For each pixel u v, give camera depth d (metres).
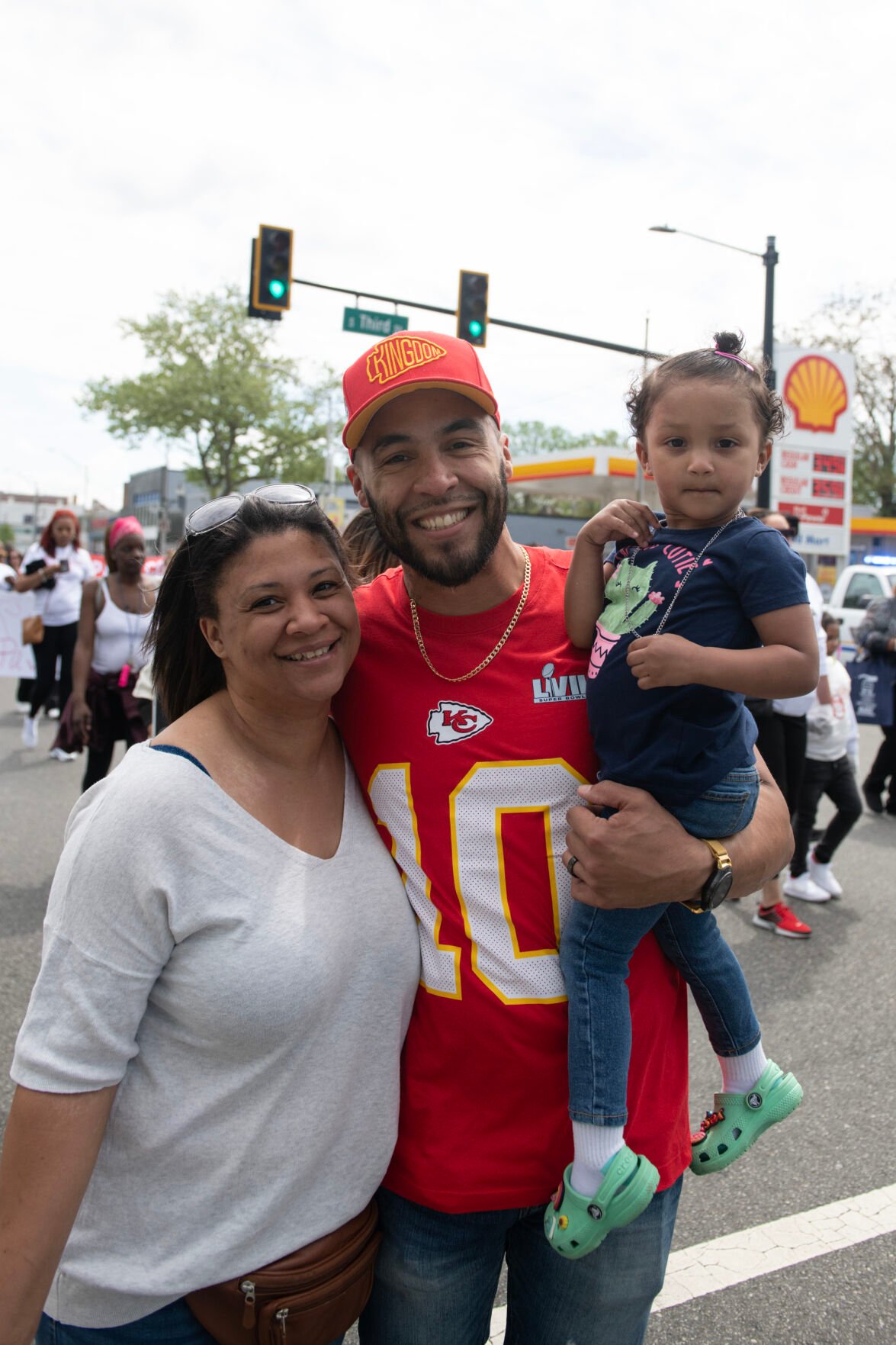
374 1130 1.40
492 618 1.54
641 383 1.68
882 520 31.98
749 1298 2.40
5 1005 3.72
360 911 1.38
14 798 6.84
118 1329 1.29
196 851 1.25
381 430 1.47
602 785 1.44
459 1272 1.49
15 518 102.25
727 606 1.49
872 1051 3.62
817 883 5.34
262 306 12.03
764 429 1.58
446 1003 1.44
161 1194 1.28
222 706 1.41
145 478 61.59
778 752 4.70
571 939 1.46
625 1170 1.38
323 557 1.35
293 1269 1.30
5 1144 1.23
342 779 1.52
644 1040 1.52
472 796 1.47
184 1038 1.27
